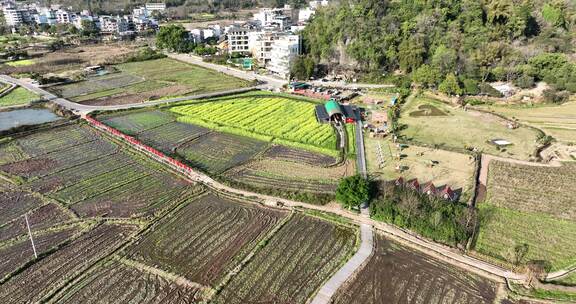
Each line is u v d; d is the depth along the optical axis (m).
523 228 54.19
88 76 137.00
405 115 96.88
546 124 90.31
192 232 53.84
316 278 45.81
